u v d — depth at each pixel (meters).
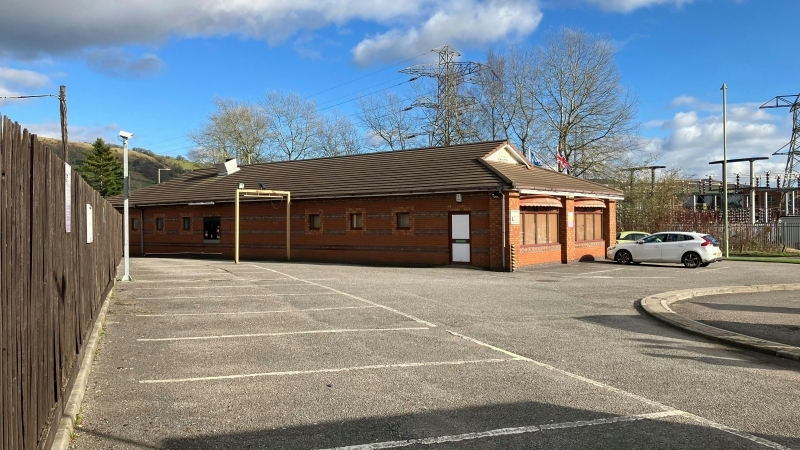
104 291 12.29
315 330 9.76
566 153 45.22
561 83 44.72
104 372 7.02
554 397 6.17
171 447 4.77
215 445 4.81
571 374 7.11
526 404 5.93
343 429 5.20
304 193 27.50
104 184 66.31
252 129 59.41
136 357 7.79
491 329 9.98
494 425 5.34
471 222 22.58
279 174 31.95
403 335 9.40
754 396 6.27
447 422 5.40
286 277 18.58
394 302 13.05
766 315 11.74
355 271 21.05
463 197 22.72
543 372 7.18
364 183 26.33
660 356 8.13
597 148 44.00
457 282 17.36
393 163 27.88
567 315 11.55
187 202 32.91
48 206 4.92
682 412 5.72
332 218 26.89
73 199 6.73
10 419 3.52
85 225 7.99
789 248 33.78
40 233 4.55
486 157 24.70
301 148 60.16
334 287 15.86
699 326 10.09
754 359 8.07
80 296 7.14
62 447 4.52
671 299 13.55
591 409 5.80
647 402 6.03
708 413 5.70
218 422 5.35
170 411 5.64
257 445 4.82
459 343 8.83
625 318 11.32
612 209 30.02
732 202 58.72
